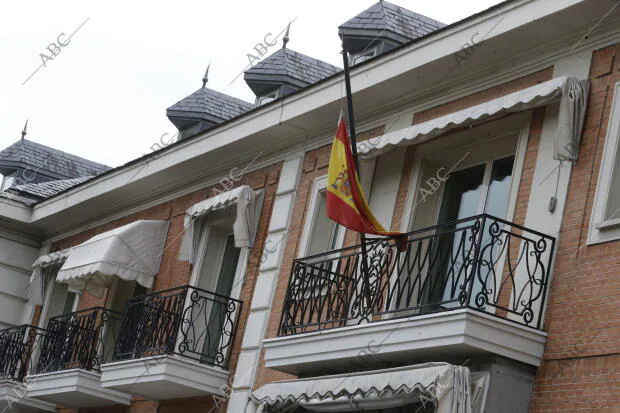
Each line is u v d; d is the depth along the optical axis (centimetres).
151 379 1550
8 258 2256
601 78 1152
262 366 1498
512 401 1084
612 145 1112
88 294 2041
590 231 1100
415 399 1130
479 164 1332
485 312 1084
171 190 1886
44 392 1853
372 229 1256
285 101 1562
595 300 1068
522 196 1198
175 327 1558
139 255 1817
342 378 1197
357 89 1423
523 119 1235
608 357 1034
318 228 1532
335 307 1418
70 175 2642
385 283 1240
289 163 1617
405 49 1353
